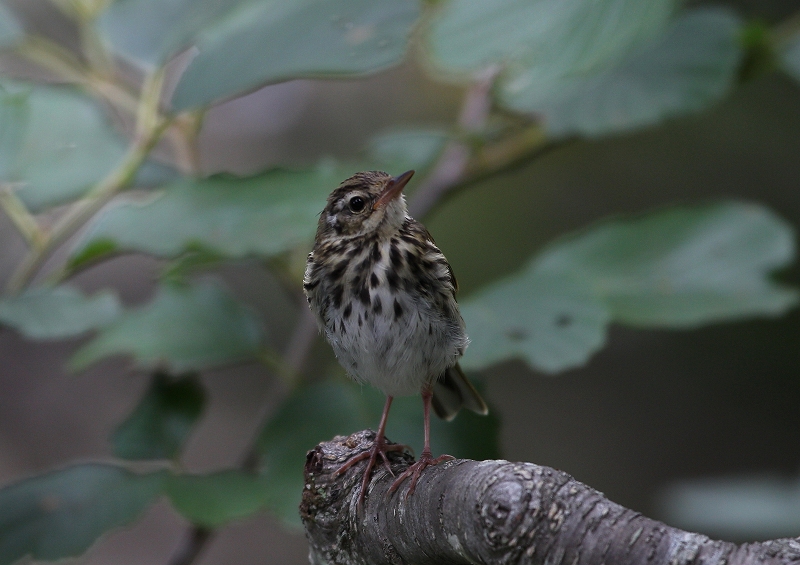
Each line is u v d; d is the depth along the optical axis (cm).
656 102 1037
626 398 2084
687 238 1005
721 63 1053
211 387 2247
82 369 983
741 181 1770
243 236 875
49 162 1015
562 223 1839
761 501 1006
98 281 2056
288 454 909
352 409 935
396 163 1076
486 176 1162
